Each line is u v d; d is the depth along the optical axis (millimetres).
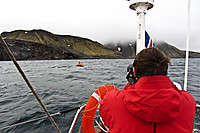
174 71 31047
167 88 892
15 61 702
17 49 171750
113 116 986
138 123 900
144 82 901
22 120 6359
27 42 191250
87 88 14164
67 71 37969
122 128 936
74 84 16922
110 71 36906
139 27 3641
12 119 6496
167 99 816
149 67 909
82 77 24484
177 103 830
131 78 1468
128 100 919
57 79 21969
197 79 19156
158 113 810
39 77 24672
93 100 1200
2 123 6129
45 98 10078
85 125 1195
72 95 11000
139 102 858
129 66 1470
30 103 8906
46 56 193250
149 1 3408
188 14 2725
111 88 1276
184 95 1039
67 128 5512
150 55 938
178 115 852
